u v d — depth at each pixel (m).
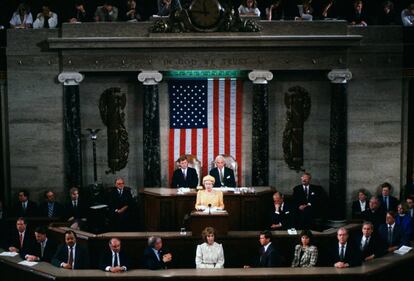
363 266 13.29
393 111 19.48
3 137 19.55
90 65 18.89
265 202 17.38
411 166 19.72
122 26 18.72
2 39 19.05
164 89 19.72
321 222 18.86
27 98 19.27
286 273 12.73
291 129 19.91
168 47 18.62
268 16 19.70
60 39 18.52
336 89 19.09
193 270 13.02
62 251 14.23
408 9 19.77
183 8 18.58
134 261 15.13
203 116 19.73
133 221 18.53
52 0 21.80
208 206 15.52
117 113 19.80
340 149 19.27
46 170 19.53
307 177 18.52
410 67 19.27
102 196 19.36
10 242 16.55
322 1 21.39
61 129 19.39
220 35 18.59
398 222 16.44
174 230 17.22
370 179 19.69
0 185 19.62
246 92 19.73
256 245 15.06
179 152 19.80
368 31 19.06
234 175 18.92
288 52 18.84
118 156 19.91
